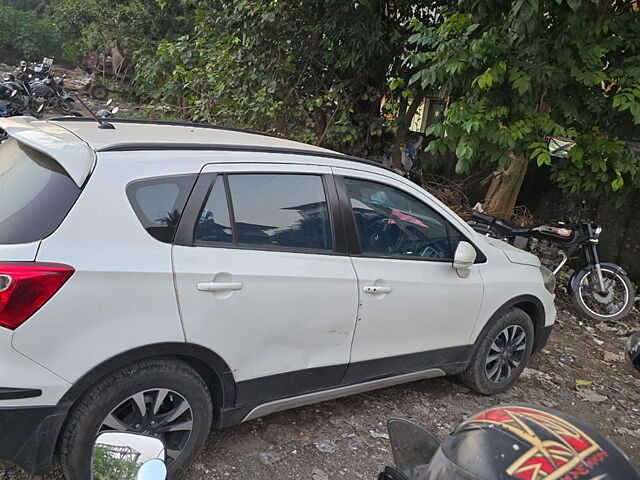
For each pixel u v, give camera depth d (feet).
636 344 8.87
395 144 27.89
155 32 58.70
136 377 7.97
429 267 11.56
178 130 10.71
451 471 3.96
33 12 99.55
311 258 9.76
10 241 7.23
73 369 7.34
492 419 4.34
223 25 27.07
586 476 3.63
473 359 13.09
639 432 13.46
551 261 22.43
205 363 8.77
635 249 24.09
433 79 17.60
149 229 8.07
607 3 17.87
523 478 3.63
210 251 8.58
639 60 17.02
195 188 8.61
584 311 20.88
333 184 10.37
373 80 26.63
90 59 75.66
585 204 25.48
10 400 6.99
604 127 18.57
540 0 15.10
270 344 9.34
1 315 6.88
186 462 8.84
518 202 27.86
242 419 9.57
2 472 8.82
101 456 6.06
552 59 16.98
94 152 8.00
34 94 43.86
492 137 17.30
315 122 26.66
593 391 15.26
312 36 25.21
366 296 10.42
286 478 9.73
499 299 12.84
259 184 9.42
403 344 11.37
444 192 27.78
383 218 11.07
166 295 8.02
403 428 5.81
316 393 10.39
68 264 7.24
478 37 17.95
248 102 25.75
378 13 24.26
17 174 8.39
